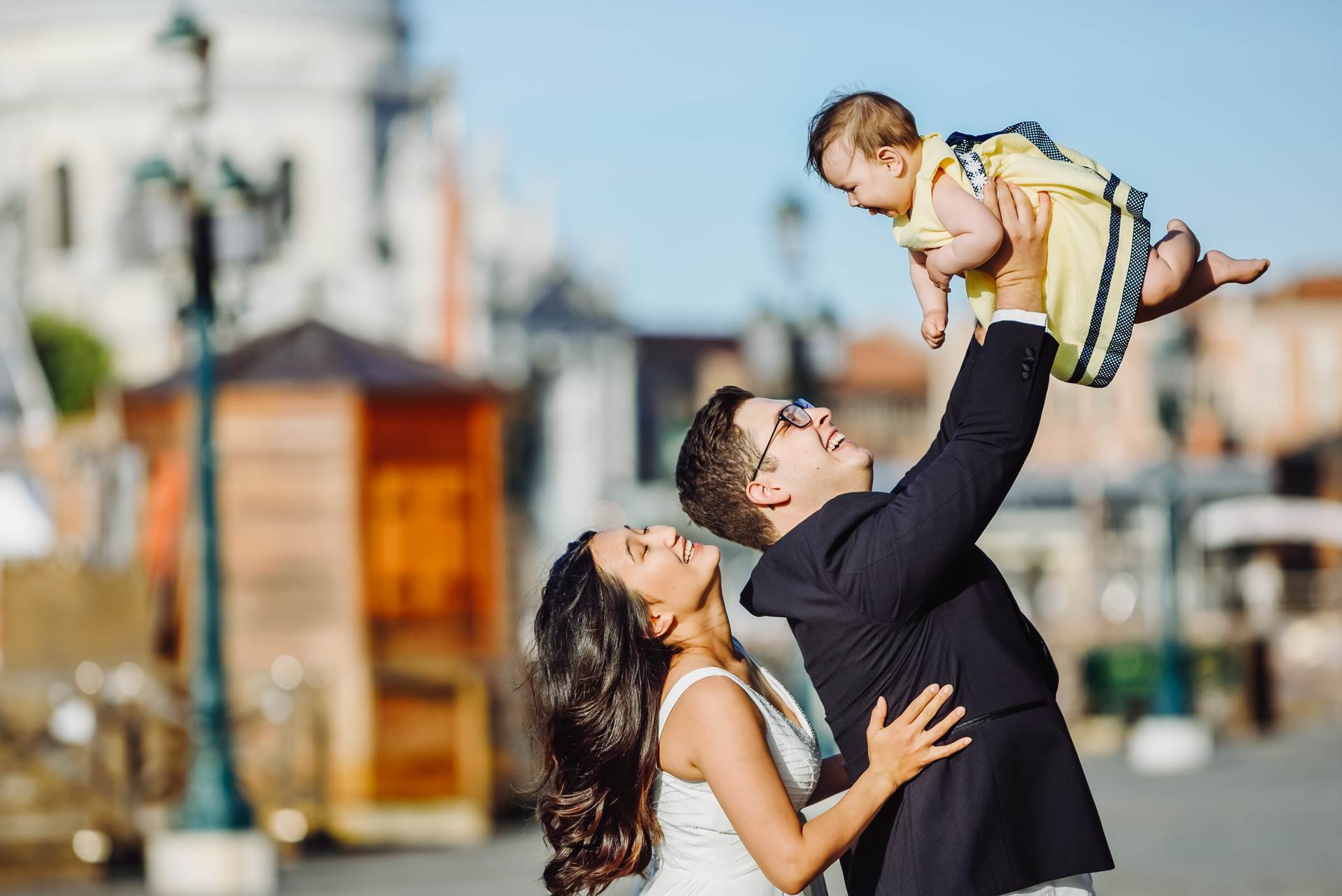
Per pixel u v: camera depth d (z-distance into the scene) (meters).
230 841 14.47
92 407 61.81
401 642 17.81
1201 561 53.31
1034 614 45.75
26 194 70.31
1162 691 27.34
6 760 16.14
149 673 16.91
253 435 17.62
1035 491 53.31
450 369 18.52
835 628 4.08
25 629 16.56
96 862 15.96
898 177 4.15
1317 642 40.78
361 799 17.53
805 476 4.34
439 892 14.15
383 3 71.56
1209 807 20.25
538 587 4.82
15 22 71.31
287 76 69.31
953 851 3.93
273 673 17.53
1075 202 4.02
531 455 70.69
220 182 14.85
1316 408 64.75
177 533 17.69
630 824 4.34
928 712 3.99
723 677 4.28
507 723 18.23
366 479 17.72
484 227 72.94
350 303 68.25
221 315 15.17
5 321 33.28
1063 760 4.01
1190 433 61.72
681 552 4.45
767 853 4.06
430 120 70.56
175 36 15.03
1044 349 3.94
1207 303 64.75
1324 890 13.09
